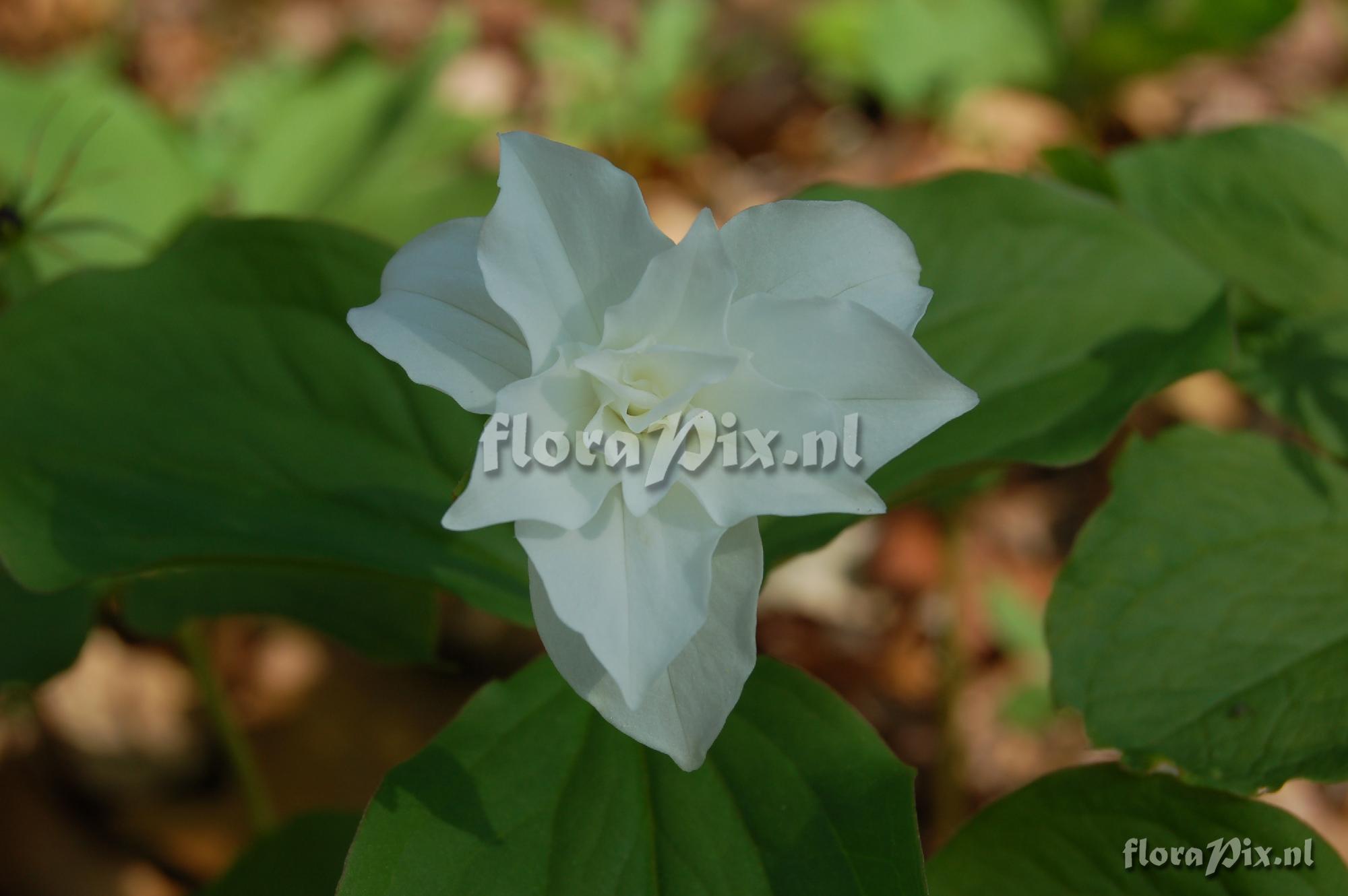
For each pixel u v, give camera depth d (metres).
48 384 0.33
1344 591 0.31
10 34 0.72
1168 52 0.65
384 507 0.32
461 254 0.26
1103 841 0.30
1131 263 0.34
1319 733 0.29
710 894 0.28
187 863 0.44
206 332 0.33
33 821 0.43
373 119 0.58
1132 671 0.31
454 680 0.49
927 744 0.48
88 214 0.48
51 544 0.31
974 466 0.32
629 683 0.24
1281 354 0.36
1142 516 0.33
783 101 0.74
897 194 0.35
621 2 0.83
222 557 0.30
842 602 0.53
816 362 0.25
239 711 0.47
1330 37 0.75
